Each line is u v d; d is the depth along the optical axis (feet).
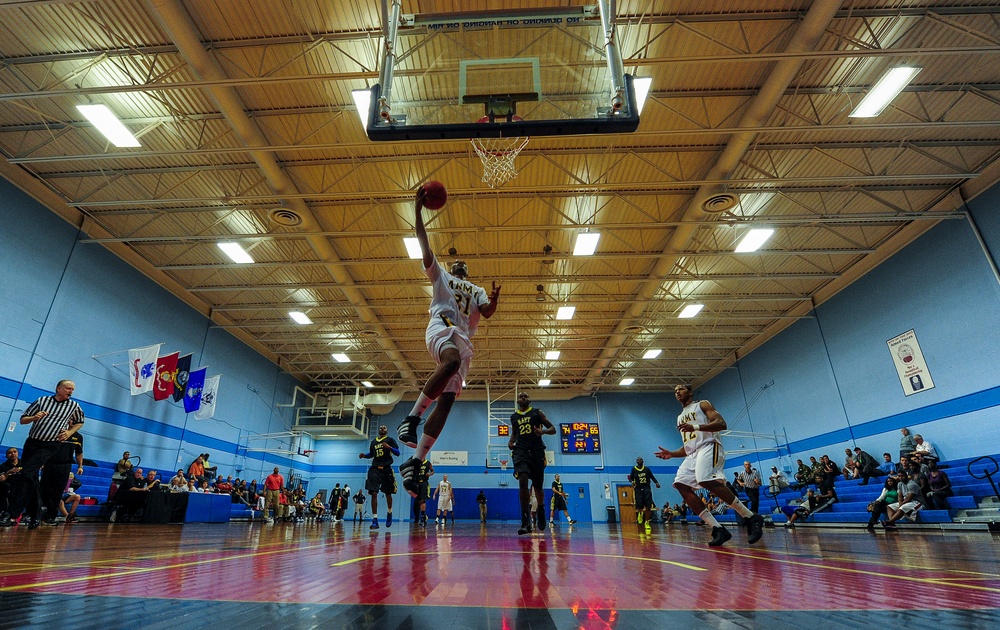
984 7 22.88
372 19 23.07
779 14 22.91
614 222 37.88
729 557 10.43
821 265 44.14
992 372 32.24
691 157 31.27
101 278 37.50
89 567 7.25
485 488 72.08
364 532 24.70
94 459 35.94
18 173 31.60
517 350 62.49
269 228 37.76
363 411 71.36
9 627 3.43
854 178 29.22
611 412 76.79
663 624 3.83
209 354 50.44
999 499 28.53
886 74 23.80
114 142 27.02
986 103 27.73
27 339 31.55
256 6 22.33
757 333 57.31
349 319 53.57
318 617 3.99
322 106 27.48
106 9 22.31
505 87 13.34
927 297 36.86
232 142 29.78
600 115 12.39
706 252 37.60
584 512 71.36
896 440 39.55
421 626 3.72
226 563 8.25
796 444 52.01
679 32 23.81
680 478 14.92
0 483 21.56
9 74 25.63
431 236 39.19
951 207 34.55
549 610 4.43
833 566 8.44
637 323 53.88
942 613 4.24
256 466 58.54
